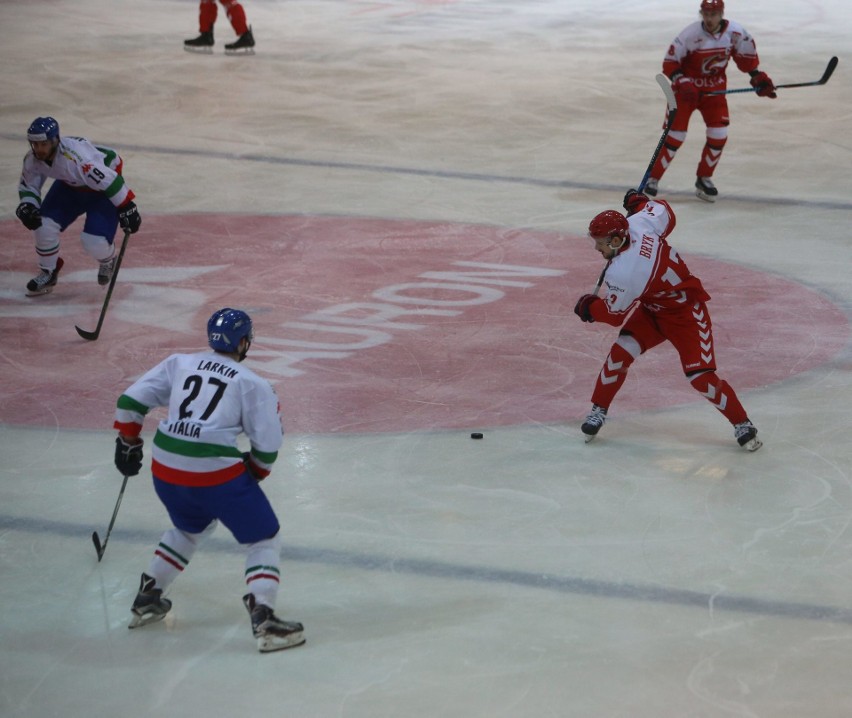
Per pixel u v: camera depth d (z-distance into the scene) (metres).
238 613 14.40
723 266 28.72
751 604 14.36
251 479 13.45
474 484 17.75
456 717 12.18
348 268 28.48
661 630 13.80
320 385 21.61
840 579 14.95
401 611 14.30
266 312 25.48
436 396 21.14
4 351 23.30
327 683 12.84
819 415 20.16
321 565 15.41
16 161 38.38
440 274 28.06
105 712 12.38
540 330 24.45
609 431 19.72
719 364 22.55
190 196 34.69
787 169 37.91
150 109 45.31
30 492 17.58
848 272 28.12
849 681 12.75
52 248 26.12
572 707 12.32
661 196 35.19
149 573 13.91
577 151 40.09
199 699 12.59
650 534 16.19
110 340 23.91
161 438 13.32
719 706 12.32
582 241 30.73
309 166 38.03
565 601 14.48
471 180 36.59
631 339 18.73
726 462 18.45
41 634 13.92
